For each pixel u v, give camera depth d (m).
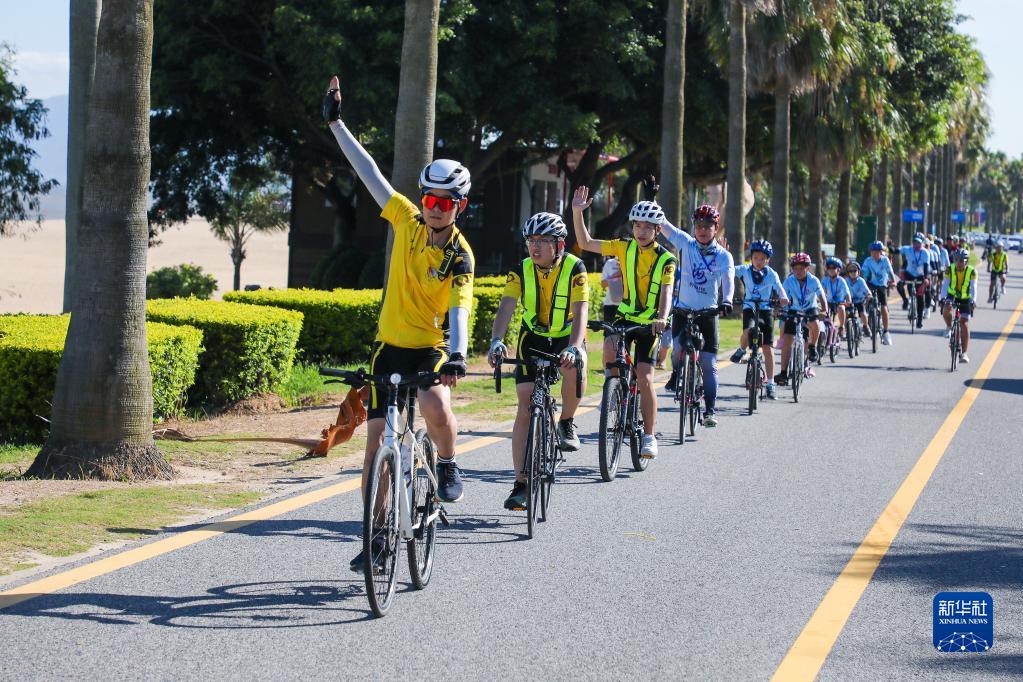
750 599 22.03
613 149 177.50
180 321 46.34
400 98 45.91
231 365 46.06
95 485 29.92
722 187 127.12
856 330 78.69
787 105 111.38
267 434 40.50
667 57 81.25
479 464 35.62
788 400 53.91
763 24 103.50
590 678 17.59
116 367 31.47
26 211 122.19
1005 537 27.77
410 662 18.03
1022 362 75.06
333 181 146.62
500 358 26.56
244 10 103.19
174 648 18.27
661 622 20.48
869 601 22.08
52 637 18.56
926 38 158.00
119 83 31.34
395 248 21.72
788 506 30.64
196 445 37.28
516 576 23.20
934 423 47.16
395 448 20.42
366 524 19.47
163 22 105.06
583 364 32.62
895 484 34.03
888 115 135.62
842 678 17.92
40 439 38.59
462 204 20.98
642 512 29.48
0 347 38.19
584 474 34.62
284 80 107.44
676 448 39.72
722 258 40.47
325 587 21.91
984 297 167.12
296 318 50.25
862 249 160.00
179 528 25.94
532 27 100.88
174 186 125.06
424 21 45.50
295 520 27.12
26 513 26.11
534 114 105.44
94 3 49.88
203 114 112.75
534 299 28.02
